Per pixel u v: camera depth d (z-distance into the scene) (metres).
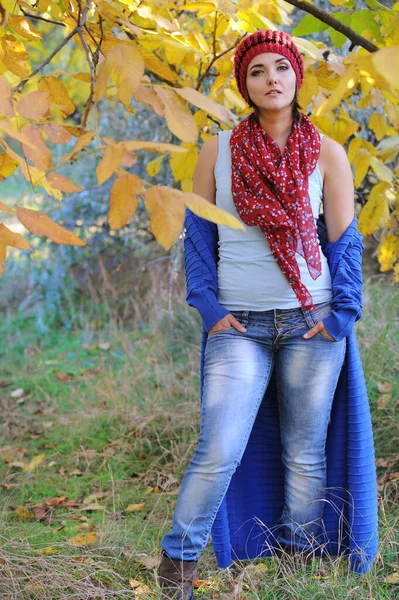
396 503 2.88
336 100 1.42
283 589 2.31
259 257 2.21
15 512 3.14
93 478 3.54
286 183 2.16
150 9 1.98
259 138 2.20
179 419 3.94
